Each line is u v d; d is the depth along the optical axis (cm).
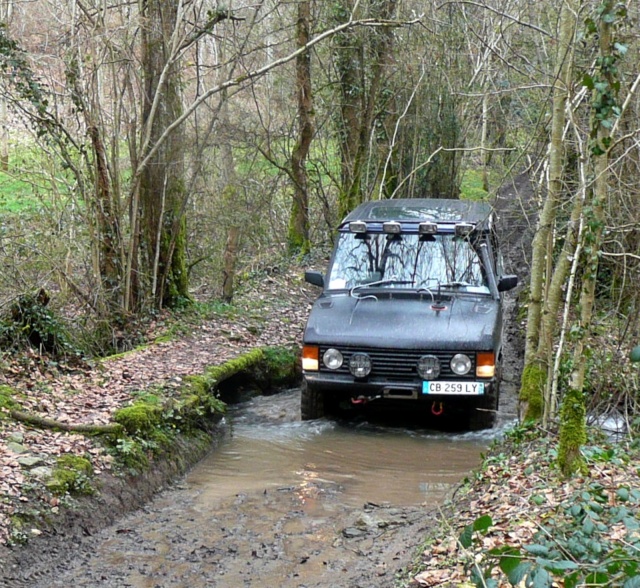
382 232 1012
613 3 571
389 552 614
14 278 1051
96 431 771
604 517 521
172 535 659
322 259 1905
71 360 991
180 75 1317
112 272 1233
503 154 1208
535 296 805
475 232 992
